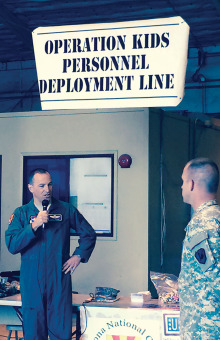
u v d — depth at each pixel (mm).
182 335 2689
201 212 2729
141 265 6453
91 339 4074
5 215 7105
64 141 6910
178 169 7316
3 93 12641
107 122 6723
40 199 4059
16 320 4473
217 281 2562
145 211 6477
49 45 3439
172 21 3223
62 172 6934
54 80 3443
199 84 11438
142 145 6543
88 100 3383
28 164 7094
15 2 9883
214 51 11398
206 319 2584
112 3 9680
